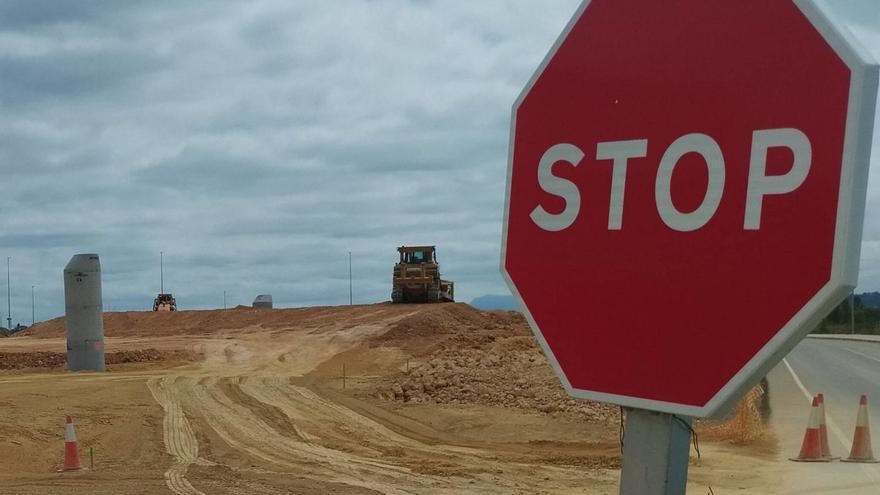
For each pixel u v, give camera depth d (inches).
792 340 66.2
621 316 76.5
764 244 67.6
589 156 80.0
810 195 65.3
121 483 444.5
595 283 78.5
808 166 65.6
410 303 1967.3
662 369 73.4
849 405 722.8
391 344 1488.7
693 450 498.9
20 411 713.0
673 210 73.5
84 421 687.7
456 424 692.7
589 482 443.8
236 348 1569.9
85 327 1237.1
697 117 72.6
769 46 68.6
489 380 864.9
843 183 63.4
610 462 513.0
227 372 1206.9
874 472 425.4
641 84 76.7
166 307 2310.5
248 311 2082.9
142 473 482.3
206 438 637.9
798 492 382.0
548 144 83.3
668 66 74.9
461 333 1546.5
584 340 78.9
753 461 465.7
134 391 893.8
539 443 605.6
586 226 79.7
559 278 81.4
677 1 74.8
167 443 616.7
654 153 75.3
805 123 66.1
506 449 585.0
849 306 2736.2
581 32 81.7
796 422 613.6
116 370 1279.5
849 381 965.2
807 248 65.1
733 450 502.6
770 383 941.2
